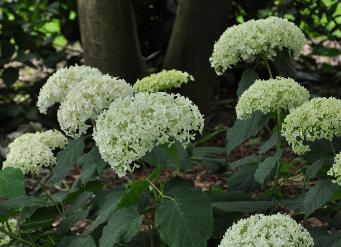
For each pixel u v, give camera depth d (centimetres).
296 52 417
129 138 291
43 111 394
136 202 318
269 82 352
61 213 373
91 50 685
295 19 881
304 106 324
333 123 311
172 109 297
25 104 924
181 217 281
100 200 362
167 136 295
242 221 265
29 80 1070
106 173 696
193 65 686
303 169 339
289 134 322
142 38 980
